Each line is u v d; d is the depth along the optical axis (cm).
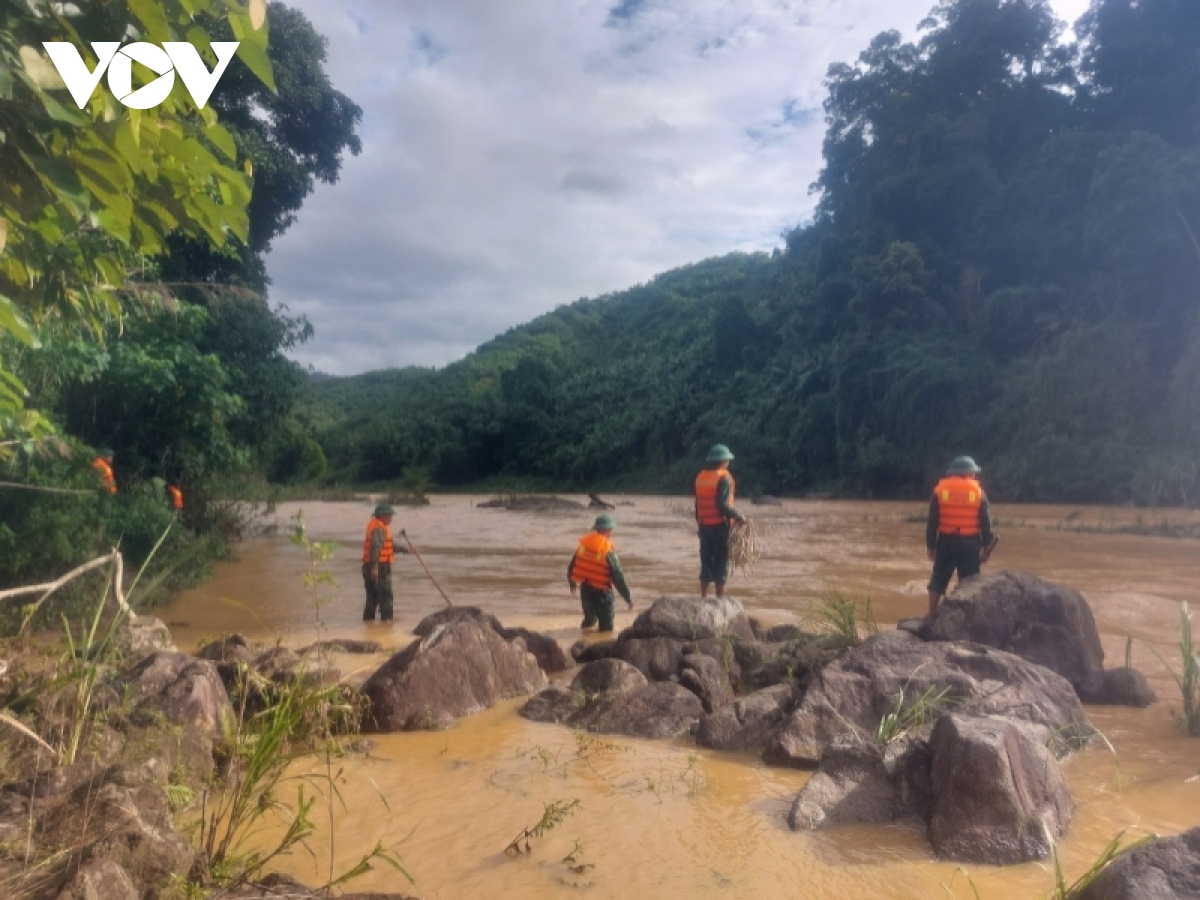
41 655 666
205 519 1830
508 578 1476
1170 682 777
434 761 567
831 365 5641
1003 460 4400
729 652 767
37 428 629
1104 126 5225
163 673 586
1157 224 4091
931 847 439
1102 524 2678
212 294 1655
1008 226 5269
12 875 320
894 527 2638
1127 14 5216
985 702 596
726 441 6219
